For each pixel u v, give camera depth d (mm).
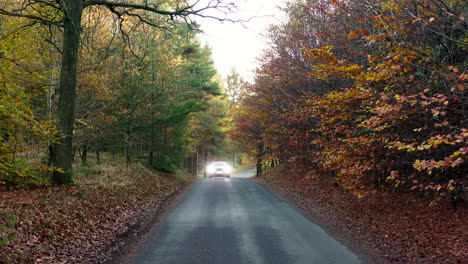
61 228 8609
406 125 8453
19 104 9031
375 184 12242
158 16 18156
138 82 18297
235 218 12422
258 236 9672
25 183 11766
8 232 7117
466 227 9141
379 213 12203
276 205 15742
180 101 26859
